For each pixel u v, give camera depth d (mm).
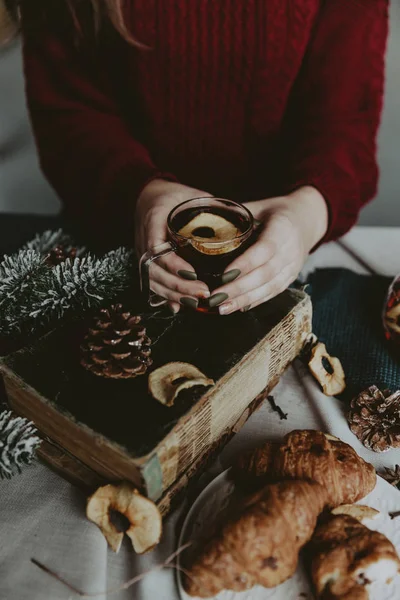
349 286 888
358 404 711
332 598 549
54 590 572
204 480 665
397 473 658
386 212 1661
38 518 622
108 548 615
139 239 775
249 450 675
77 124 939
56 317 713
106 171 876
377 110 944
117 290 735
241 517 564
